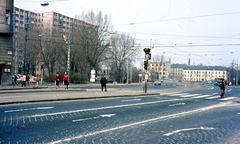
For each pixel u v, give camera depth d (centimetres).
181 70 19888
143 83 3002
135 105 1730
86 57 6388
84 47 6356
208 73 19100
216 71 18925
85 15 6378
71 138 795
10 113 1185
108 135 859
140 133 910
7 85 3712
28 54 7244
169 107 1716
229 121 1239
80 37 6344
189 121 1198
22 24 10581
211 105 1964
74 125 995
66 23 11725
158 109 1586
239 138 880
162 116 1316
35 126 941
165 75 16775
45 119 1082
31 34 6819
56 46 6681
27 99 1691
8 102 1512
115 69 8469
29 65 7850
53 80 5638
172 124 1107
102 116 1230
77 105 1585
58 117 1145
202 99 2491
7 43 3691
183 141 819
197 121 1207
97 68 7425
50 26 7750
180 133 933
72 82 5625
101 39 6394
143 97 2417
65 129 917
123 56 7738
